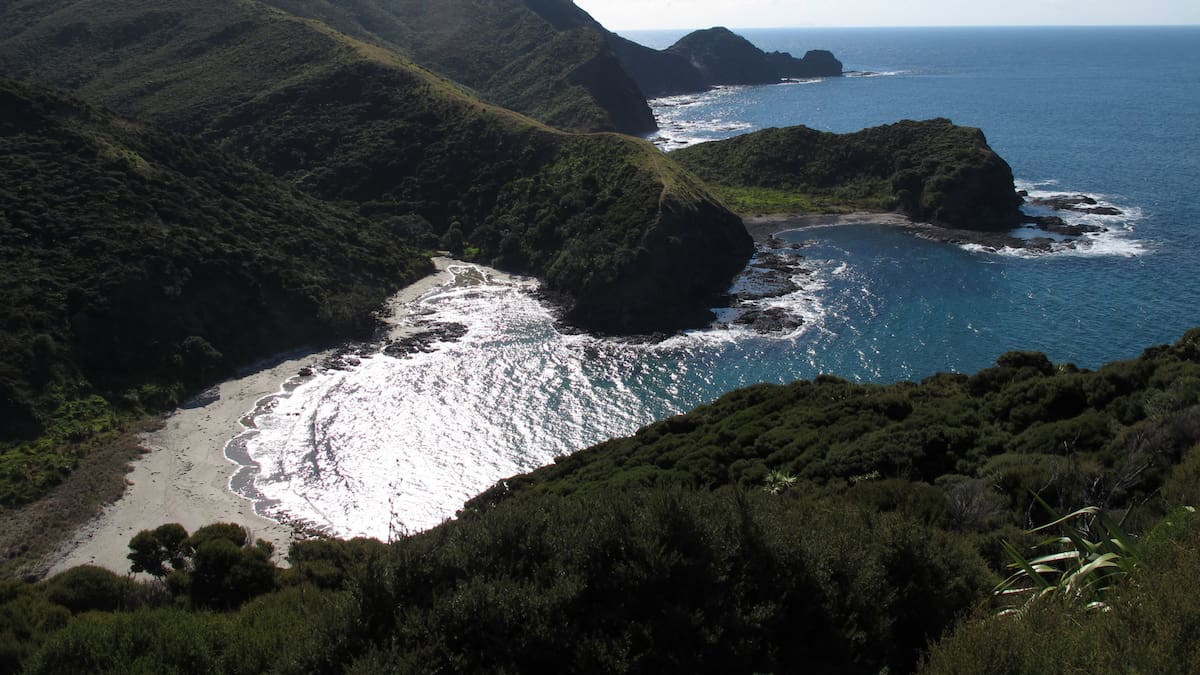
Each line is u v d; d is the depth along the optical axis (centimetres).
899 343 6297
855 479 2739
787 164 12050
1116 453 2194
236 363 6062
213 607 2539
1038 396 3319
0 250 5594
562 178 9038
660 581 1241
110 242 5966
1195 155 13300
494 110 10388
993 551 1560
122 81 11794
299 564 2836
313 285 6812
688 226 7812
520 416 5409
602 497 1551
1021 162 13088
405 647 1144
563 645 1138
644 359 6228
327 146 10188
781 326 6706
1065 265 7975
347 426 5241
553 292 7631
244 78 11531
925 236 9325
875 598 1244
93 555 3816
